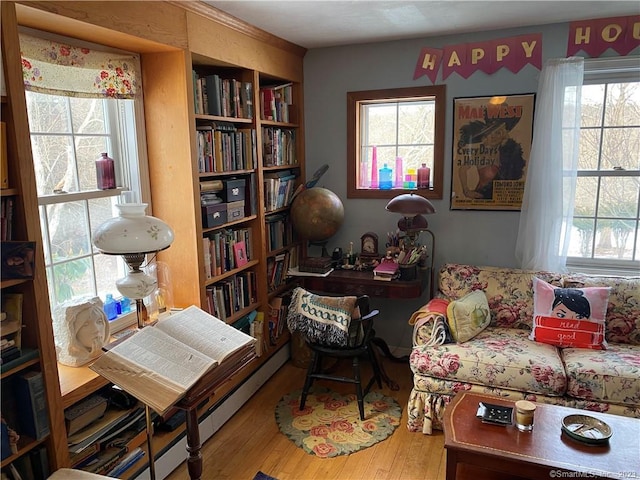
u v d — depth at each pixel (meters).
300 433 2.70
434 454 2.49
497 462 1.84
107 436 2.04
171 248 2.64
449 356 2.59
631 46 2.92
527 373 2.43
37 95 2.02
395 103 3.62
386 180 3.66
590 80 3.12
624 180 3.17
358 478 2.32
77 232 2.24
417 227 3.27
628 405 2.32
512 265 3.40
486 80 3.26
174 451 2.40
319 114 3.73
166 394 1.53
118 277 2.48
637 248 3.20
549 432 1.96
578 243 3.34
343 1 2.47
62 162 2.15
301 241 3.91
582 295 2.72
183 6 2.35
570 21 3.00
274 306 3.49
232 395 2.89
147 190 2.58
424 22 2.94
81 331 2.03
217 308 2.85
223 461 2.47
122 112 2.44
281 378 3.42
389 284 3.21
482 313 2.89
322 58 3.64
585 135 3.21
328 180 3.79
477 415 2.08
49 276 2.11
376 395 3.11
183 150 2.49
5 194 1.60
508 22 2.99
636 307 2.77
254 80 3.08
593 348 2.64
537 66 3.12
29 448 1.69
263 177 3.45
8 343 1.63
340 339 2.68
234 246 3.04
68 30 1.95
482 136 3.32
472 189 3.40
